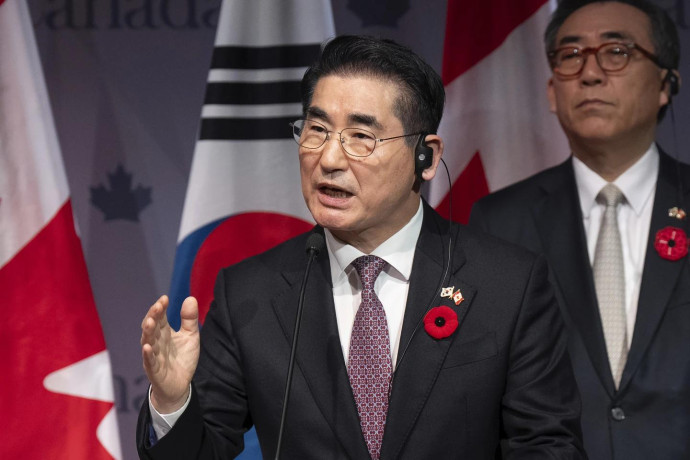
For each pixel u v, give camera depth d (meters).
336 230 4.04
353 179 3.73
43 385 5.84
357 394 3.86
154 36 7.33
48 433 5.80
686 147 7.02
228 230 6.16
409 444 3.75
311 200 3.80
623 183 5.75
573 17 5.84
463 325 3.94
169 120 7.32
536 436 3.76
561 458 3.60
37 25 7.28
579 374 5.38
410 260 4.12
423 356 3.85
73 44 7.31
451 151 6.47
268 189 6.22
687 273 5.42
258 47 6.29
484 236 4.32
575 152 5.96
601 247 5.64
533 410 3.80
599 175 5.84
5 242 5.94
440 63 7.34
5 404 5.80
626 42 5.64
